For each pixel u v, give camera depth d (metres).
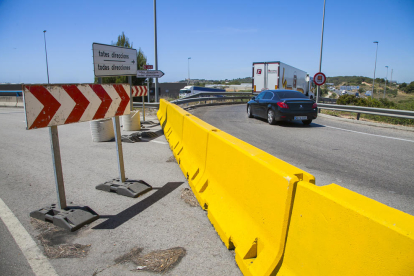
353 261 1.56
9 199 4.21
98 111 4.00
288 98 11.45
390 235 1.39
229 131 10.09
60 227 3.38
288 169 2.29
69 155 6.68
